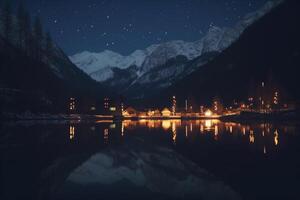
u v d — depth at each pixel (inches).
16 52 5241.1
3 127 2664.9
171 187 765.9
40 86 5004.9
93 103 6756.9
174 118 7234.3
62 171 943.0
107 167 1023.0
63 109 5246.1
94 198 673.0
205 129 2819.9
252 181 790.5
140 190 739.4
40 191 718.5
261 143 1588.3
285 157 1138.7
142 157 1234.0
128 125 3718.0
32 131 2329.0
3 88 4040.4
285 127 3004.4
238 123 4074.8
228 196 676.1
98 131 2554.1
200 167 1007.6
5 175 873.5
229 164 1029.2
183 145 1598.2
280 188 719.7
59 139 1841.8
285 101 6067.9
